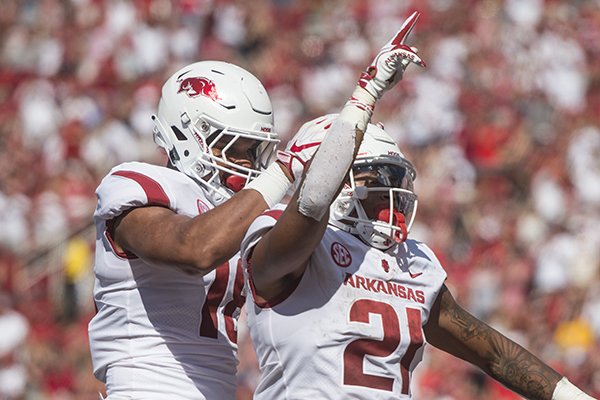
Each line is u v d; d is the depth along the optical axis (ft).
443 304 38.81
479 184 130.52
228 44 157.79
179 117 42.65
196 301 40.27
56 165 135.23
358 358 34.24
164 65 153.07
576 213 125.49
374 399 34.17
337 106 147.13
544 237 121.70
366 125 33.19
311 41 157.28
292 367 34.09
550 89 146.20
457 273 117.19
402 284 35.88
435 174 129.59
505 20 153.48
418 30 154.71
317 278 34.42
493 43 151.02
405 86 142.20
